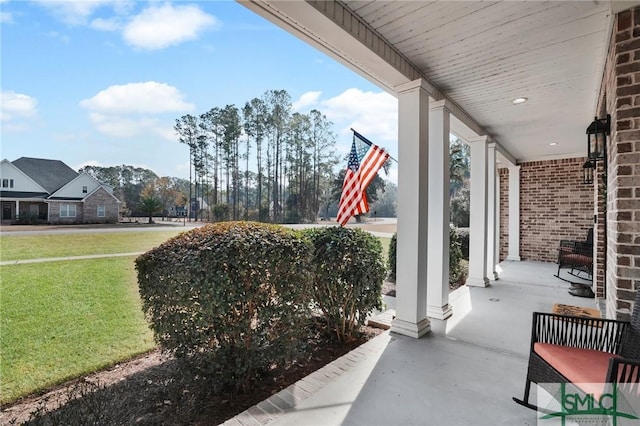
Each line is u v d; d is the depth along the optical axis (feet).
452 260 19.58
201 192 103.91
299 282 8.25
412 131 11.12
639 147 7.11
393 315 13.28
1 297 16.89
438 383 7.83
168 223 84.89
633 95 7.20
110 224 78.54
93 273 22.66
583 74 11.26
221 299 6.98
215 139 103.19
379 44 8.98
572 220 25.53
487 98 13.66
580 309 12.62
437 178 13.15
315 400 7.07
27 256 29.58
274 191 104.12
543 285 18.63
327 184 107.45
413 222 11.14
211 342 7.34
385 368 8.61
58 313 14.37
